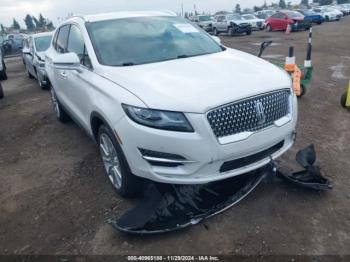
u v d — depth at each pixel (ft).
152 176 10.16
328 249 9.44
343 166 13.61
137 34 14.14
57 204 12.38
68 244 10.34
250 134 9.95
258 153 10.55
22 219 11.72
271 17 97.50
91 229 10.89
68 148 17.31
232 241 9.95
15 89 35.53
